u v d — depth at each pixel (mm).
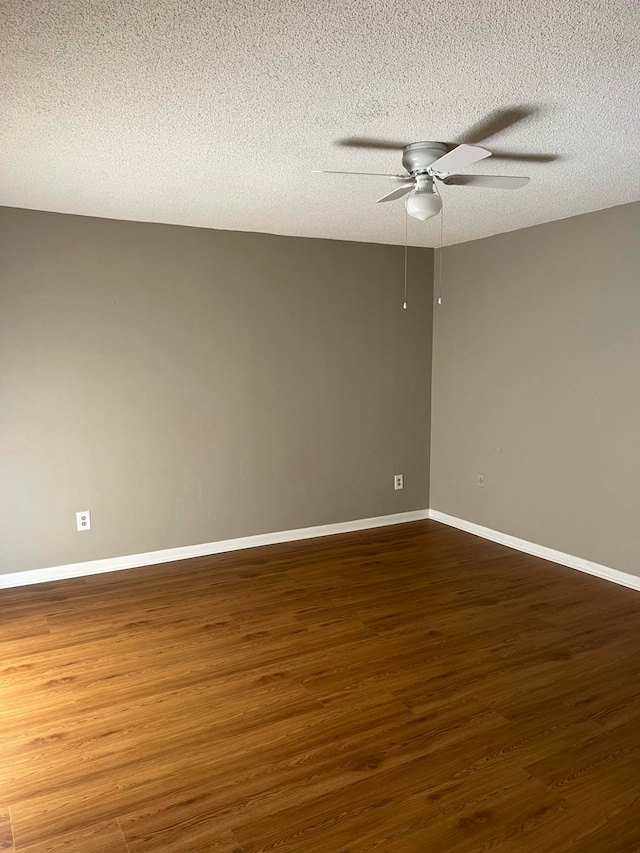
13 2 1570
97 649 3141
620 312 3846
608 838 1904
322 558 4488
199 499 4523
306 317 4789
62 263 3938
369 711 2578
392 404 5250
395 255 5129
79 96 2164
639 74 2014
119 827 1956
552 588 3898
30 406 3922
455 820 1979
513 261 4547
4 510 3914
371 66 1958
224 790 2121
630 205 3736
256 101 2223
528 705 2611
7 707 2631
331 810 2025
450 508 5328
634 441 3824
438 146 2652
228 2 1588
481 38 1783
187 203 3674
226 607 3641
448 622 3418
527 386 4516
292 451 4848
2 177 3129
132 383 4215
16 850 1866
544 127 2480
